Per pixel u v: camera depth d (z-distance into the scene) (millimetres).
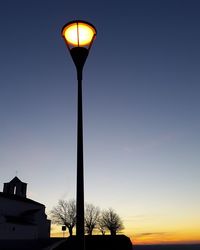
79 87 7418
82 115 7172
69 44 7750
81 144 6840
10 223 61625
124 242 38812
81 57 7535
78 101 7297
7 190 85062
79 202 6344
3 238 58906
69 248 39938
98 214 107688
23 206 77062
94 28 7605
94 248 36656
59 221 99812
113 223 107250
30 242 54125
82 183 6488
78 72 7531
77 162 6688
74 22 7434
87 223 105562
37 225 69375
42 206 85000
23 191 87562
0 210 69375
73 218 100188
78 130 6996
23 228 64688
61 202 101625
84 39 7590
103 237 40906
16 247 45562
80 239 6086
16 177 87188
